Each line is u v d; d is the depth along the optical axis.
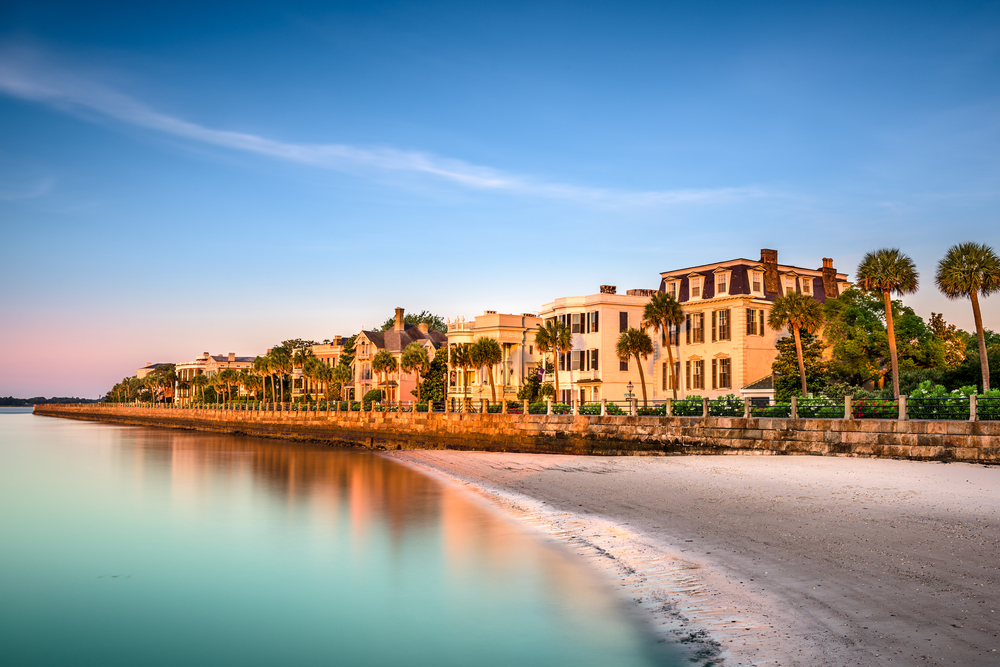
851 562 15.05
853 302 54.38
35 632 15.26
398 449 67.19
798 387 52.56
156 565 20.78
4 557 22.05
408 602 16.03
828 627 11.64
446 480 38.66
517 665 12.03
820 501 21.77
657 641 12.17
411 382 102.44
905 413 29.55
